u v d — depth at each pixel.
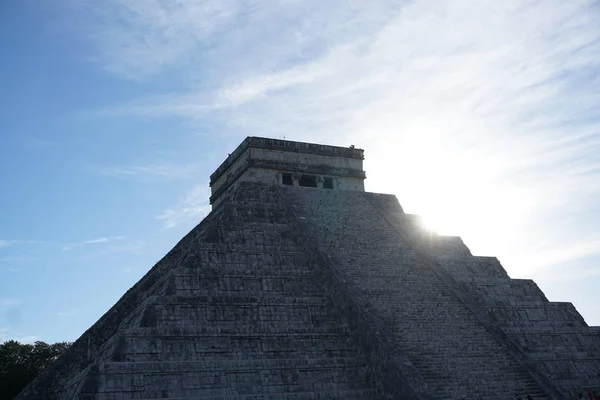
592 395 46.78
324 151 63.84
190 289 42.91
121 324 45.12
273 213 53.84
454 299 48.81
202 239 48.16
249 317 42.16
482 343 45.06
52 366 45.28
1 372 65.44
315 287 46.94
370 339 41.25
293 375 39.06
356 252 51.00
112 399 34.56
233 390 37.28
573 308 57.38
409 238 55.88
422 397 36.91
